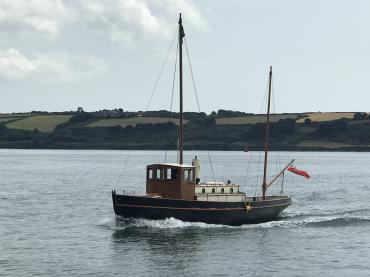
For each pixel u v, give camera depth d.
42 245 92.19
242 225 109.50
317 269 79.31
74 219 119.44
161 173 107.44
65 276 74.88
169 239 95.38
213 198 108.00
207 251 88.06
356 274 77.12
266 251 88.81
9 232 103.38
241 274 76.62
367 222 116.88
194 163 110.19
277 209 116.69
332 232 105.31
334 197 173.75
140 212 103.06
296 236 100.75
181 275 75.88
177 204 103.56
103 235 99.94
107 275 75.50
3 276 74.44
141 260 82.75
